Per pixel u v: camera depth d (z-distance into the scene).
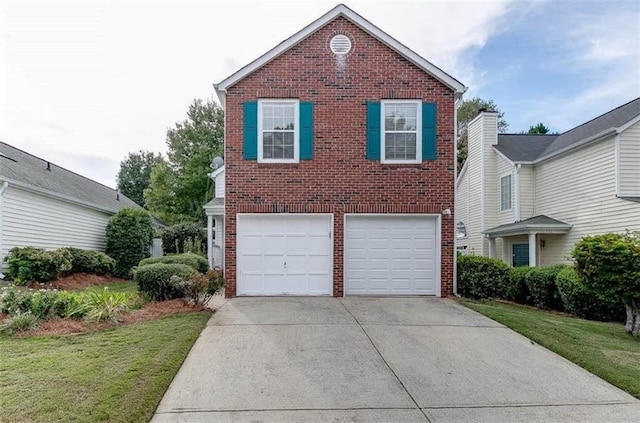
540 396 5.00
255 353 6.29
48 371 5.26
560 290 10.58
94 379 5.00
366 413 4.50
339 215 11.24
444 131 11.42
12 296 8.02
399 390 5.09
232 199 11.19
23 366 5.44
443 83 11.45
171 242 23.84
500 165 18.92
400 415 4.47
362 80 11.38
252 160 11.21
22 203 13.74
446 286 11.25
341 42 11.39
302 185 11.25
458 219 22.53
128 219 18.42
